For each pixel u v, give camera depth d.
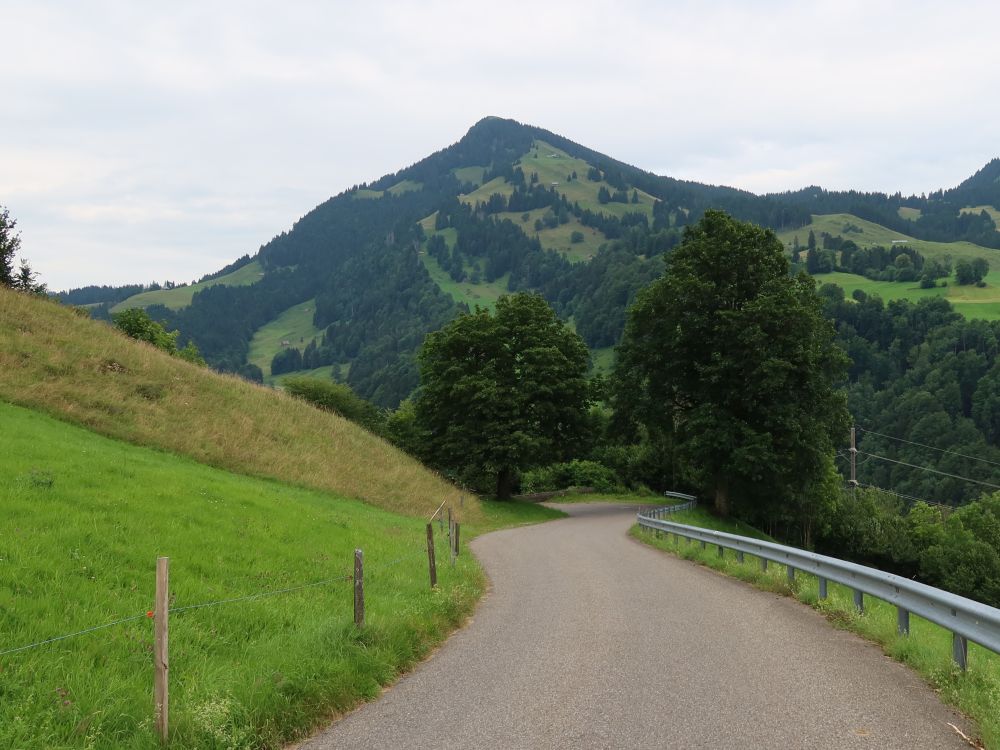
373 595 11.50
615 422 48.66
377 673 7.62
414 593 12.08
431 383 51.06
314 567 13.09
